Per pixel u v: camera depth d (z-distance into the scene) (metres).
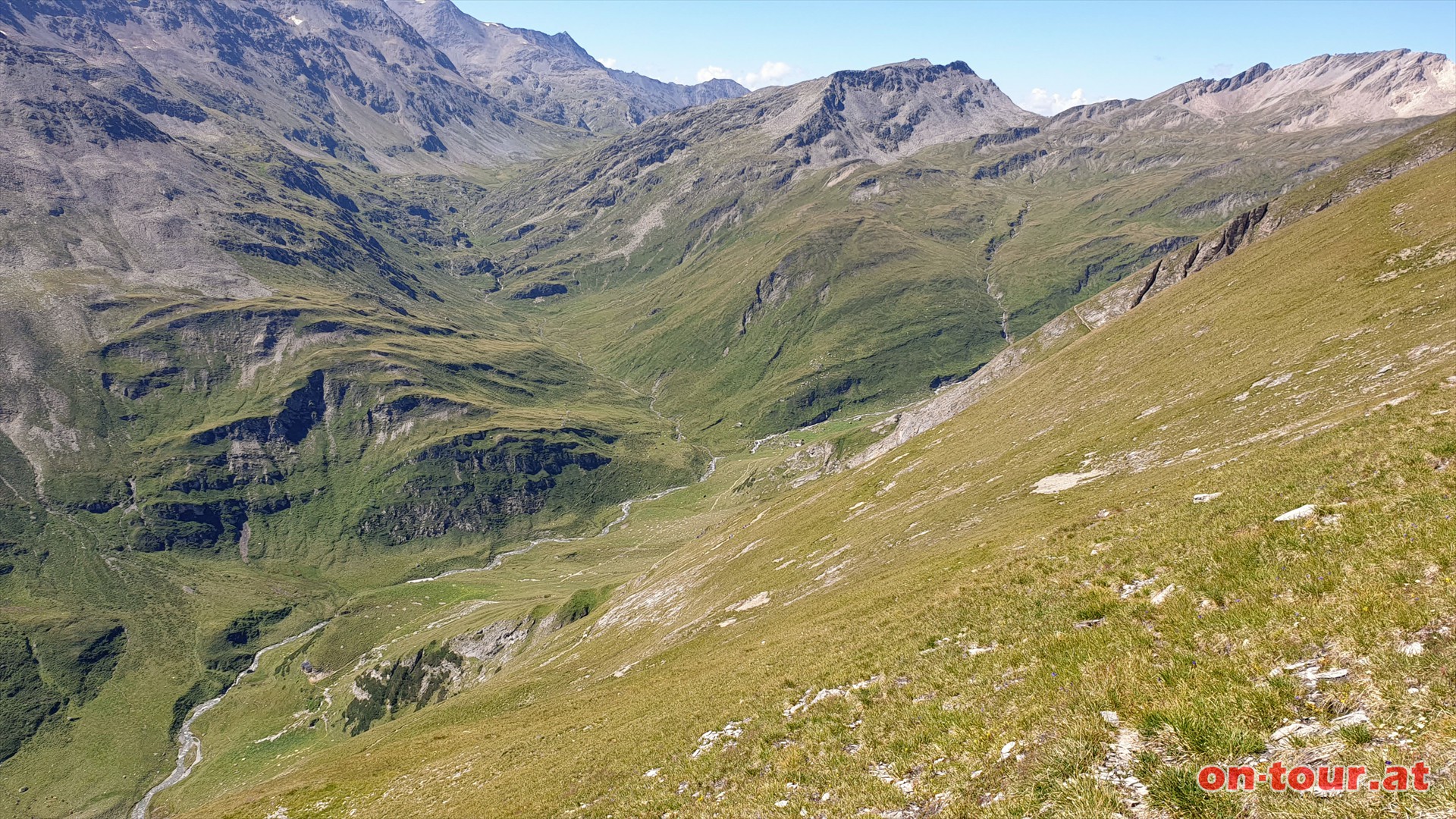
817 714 25.27
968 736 17.64
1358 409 38.72
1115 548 28.83
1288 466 29.17
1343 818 10.20
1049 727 15.70
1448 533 16.17
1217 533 24.12
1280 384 57.69
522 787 38.47
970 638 26.17
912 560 58.69
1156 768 12.70
